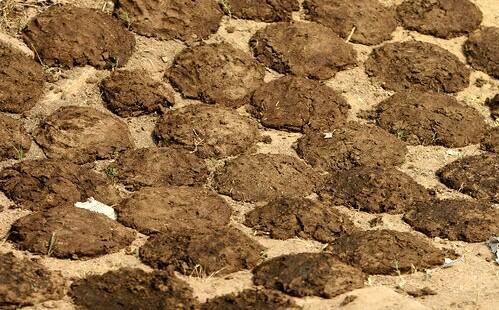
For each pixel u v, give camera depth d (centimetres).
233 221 1888
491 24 2528
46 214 1797
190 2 2339
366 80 2320
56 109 2112
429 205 1964
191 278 1697
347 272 1702
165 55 2269
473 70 2409
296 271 1688
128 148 2048
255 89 2227
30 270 1647
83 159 2008
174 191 1911
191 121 2103
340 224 1867
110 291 1630
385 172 2028
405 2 2517
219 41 2330
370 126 2181
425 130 2197
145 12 2302
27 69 2139
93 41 2220
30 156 2003
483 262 1828
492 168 2094
